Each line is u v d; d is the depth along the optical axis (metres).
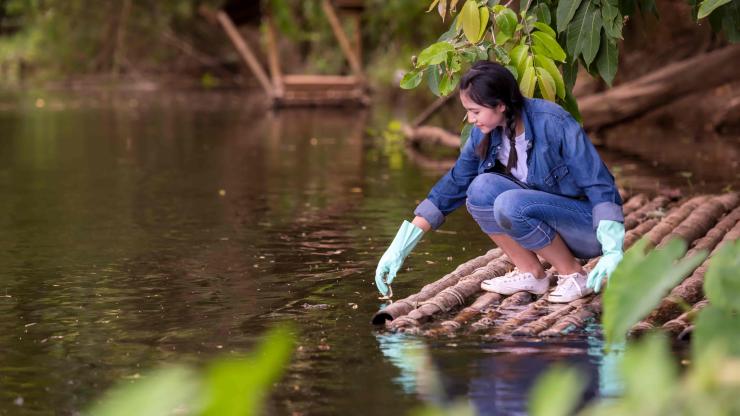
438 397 4.39
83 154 14.99
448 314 5.91
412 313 5.75
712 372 1.88
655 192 10.75
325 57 30.69
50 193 11.16
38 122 20.55
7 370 4.93
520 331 5.41
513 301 6.15
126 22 33.56
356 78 25.38
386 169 13.34
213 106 25.03
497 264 6.87
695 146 15.23
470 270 6.89
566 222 5.95
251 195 11.03
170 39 34.00
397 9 26.53
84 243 8.24
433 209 6.24
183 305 6.18
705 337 2.73
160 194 11.09
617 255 5.62
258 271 7.15
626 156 14.15
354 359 4.98
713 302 2.77
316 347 5.21
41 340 5.45
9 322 5.83
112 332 5.59
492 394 4.42
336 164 13.88
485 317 5.75
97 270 7.21
